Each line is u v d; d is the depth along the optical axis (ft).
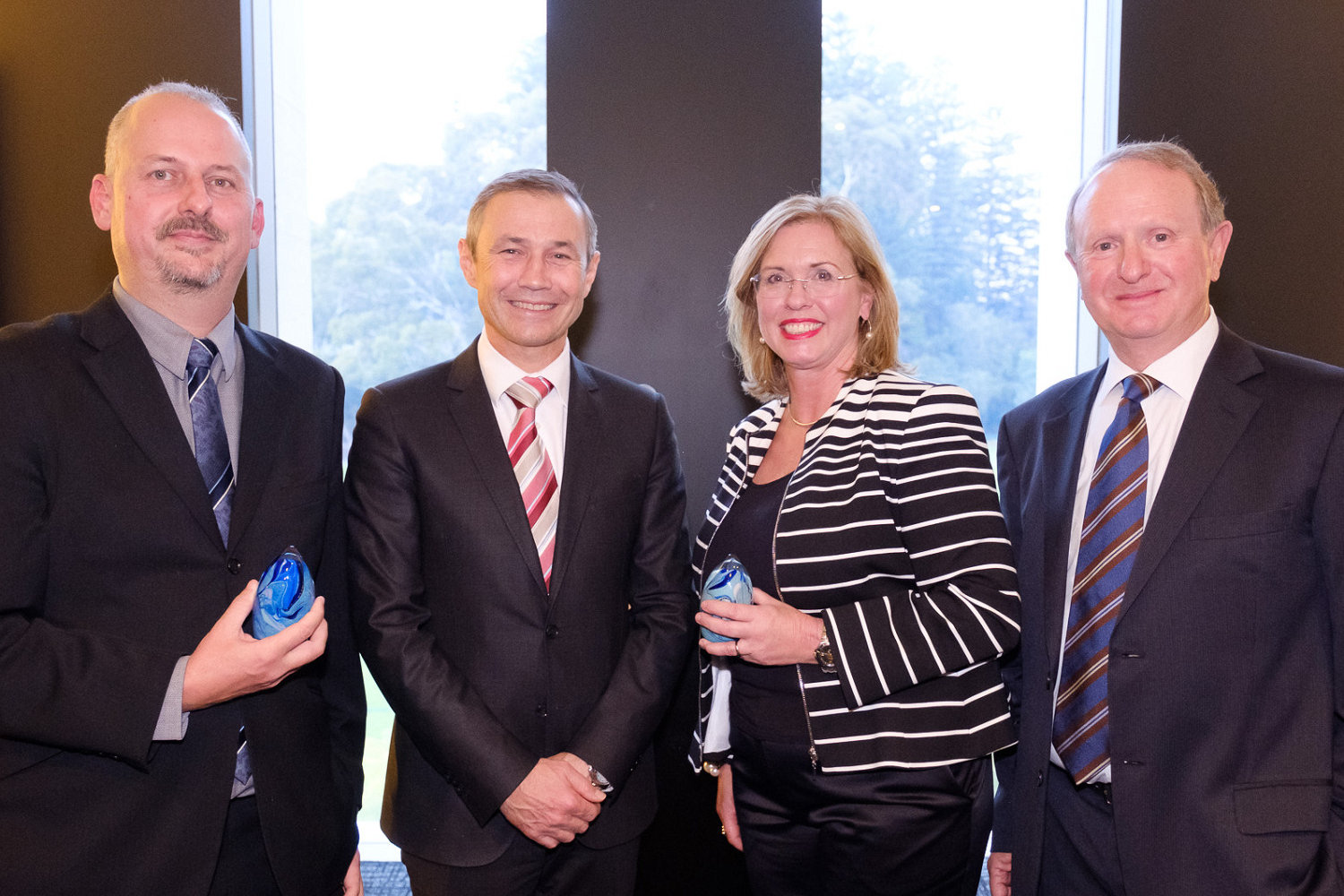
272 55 8.89
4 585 4.58
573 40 8.38
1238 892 4.90
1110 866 5.46
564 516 5.95
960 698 5.57
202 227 5.08
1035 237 9.19
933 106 9.11
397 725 6.18
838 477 5.78
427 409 6.04
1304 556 5.09
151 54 8.34
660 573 6.27
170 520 4.93
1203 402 5.34
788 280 6.14
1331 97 8.22
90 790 4.76
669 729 8.39
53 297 8.41
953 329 9.25
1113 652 5.29
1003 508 6.59
